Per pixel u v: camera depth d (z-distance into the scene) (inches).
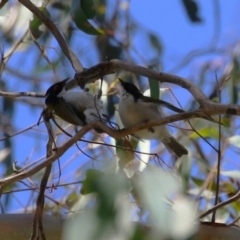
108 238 232.5
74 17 323.3
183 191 273.7
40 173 381.7
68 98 318.3
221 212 386.9
